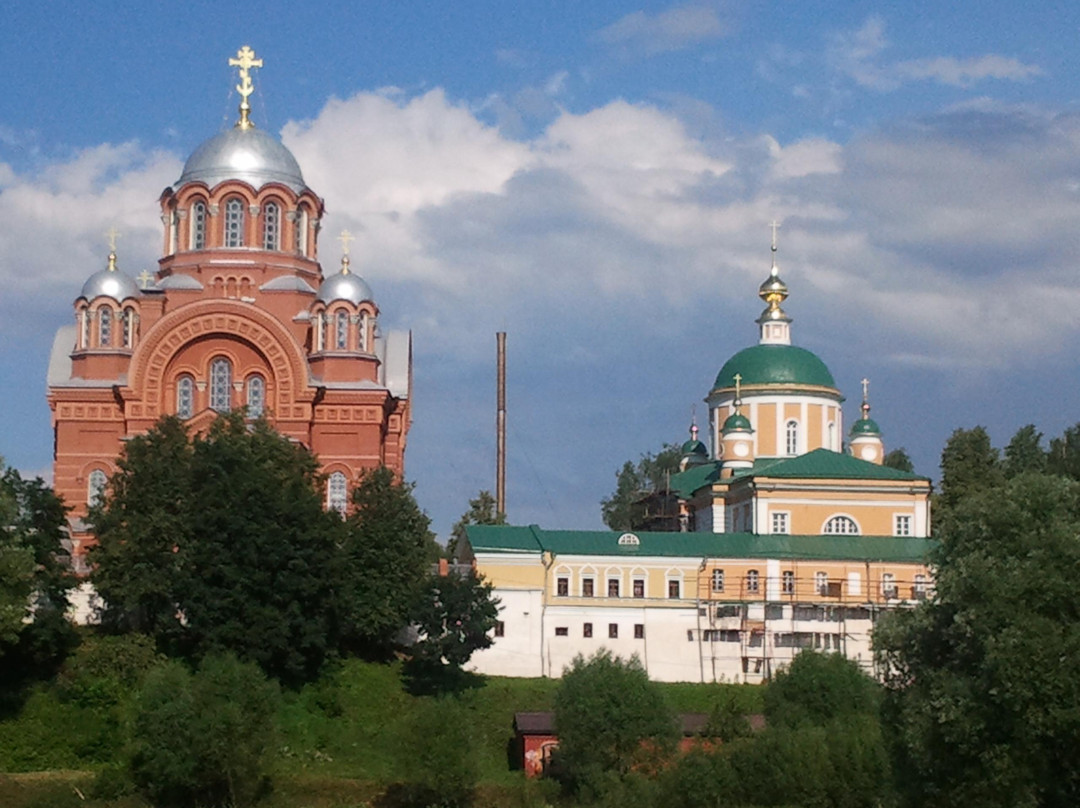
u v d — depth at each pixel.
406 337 139.00
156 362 126.25
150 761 91.69
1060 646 69.69
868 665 126.56
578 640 125.19
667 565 128.38
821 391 155.38
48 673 106.38
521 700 113.62
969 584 73.44
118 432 127.69
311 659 112.25
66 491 126.62
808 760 87.06
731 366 158.50
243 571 109.06
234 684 94.50
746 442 150.75
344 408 129.00
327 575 110.69
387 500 118.88
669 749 98.31
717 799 88.75
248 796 93.88
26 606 102.06
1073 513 77.12
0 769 99.00
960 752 72.75
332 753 104.19
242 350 127.62
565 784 100.38
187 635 110.62
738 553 129.62
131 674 106.38
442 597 114.69
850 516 136.62
